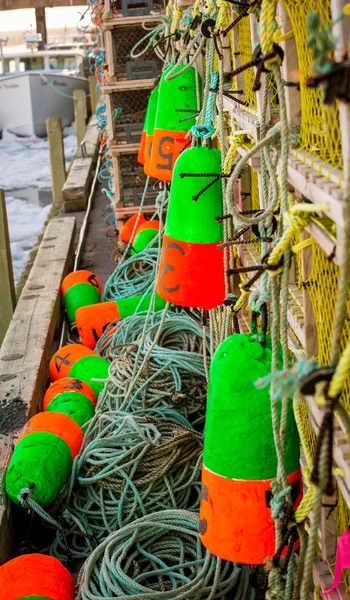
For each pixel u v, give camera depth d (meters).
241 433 1.96
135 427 3.71
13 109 26.17
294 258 2.63
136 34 6.62
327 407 1.31
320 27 1.32
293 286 2.62
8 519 3.51
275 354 1.83
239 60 3.22
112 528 3.56
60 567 2.96
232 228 2.87
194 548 3.25
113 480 3.58
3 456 3.78
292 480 2.01
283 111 1.72
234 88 3.47
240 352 1.98
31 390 4.45
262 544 2.02
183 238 3.06
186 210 3.04
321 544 2.22
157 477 3.54
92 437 3.91
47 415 3.86
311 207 1.65
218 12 3.09
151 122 5.20
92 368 4.81
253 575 2.56
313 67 1.23
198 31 3.78
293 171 1.93
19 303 5.98
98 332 5.60
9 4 24.94
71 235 7.86
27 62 27.02
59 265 6.92
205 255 3.04
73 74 27.11
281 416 1.81
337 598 2.09
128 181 7.01
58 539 3.60
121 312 5.63
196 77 4.23
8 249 6.98
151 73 6.66
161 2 6.64
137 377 4.01
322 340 2.07
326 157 1.79
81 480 3.64
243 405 1.95
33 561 2.92
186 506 3.57
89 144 14.98
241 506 1.99
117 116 6.86
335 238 1.64
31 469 3.48
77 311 5.64
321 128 1.81
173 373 4.18
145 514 3.47
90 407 4.32
